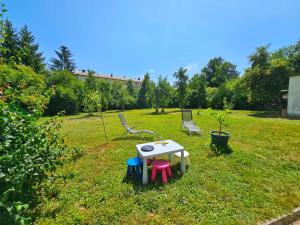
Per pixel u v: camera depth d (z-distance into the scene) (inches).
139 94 1026.7
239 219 82.7
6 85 93.2
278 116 506.9
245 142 207.5
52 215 85.4
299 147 184.1
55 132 95.8
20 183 65.3
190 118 300.2
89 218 83.6
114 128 328.2
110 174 130.4
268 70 610.2
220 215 85.4
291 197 99.3
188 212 87.8
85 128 342.3
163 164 120.9
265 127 293.1
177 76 751.1
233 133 257.0
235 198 98.8
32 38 980.6
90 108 536.7
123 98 964.0
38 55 996.6
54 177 94.0
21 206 51.6
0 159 59.9
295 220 86.7
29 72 264.8
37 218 82.6
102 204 94.7
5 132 72.2
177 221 81.6
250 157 156.5
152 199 98.5
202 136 242.1
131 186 112.5
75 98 745.6
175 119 447.8
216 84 1450.5
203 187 111.0
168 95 716.7
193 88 956.0
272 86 617.3
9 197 66.9
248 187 110.0
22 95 94.0
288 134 240.1
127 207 91.9
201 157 158.2
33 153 78.7
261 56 665.6
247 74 658.2
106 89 957.8
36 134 82.0
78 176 127.3
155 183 116.0
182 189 108.6
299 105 498.3
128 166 124.6
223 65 1499.8
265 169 134.4
